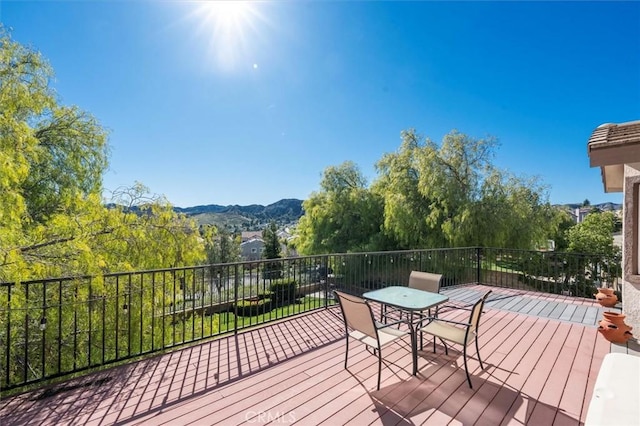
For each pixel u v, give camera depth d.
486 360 3.09
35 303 3.72
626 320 3.78
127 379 2.72
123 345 4.89
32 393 2.48
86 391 2.51
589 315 4.73
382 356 3.18
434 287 3.74
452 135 12.39
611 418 1.41
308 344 3.56
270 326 4.23
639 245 3.69
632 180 3.71
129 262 4.97
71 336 4.55
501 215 11.26
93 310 4.55
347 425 2.05
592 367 2.93
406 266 7.20
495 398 2.39
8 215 3.67
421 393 2.46
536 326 4.19
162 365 3.01
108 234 5.00
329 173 19.20
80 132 7.16
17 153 4.12
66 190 6.77
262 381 2.68
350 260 6.89
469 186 11.95
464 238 11.40
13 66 5.90
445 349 3.28
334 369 2.91
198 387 2.58
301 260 5.15
